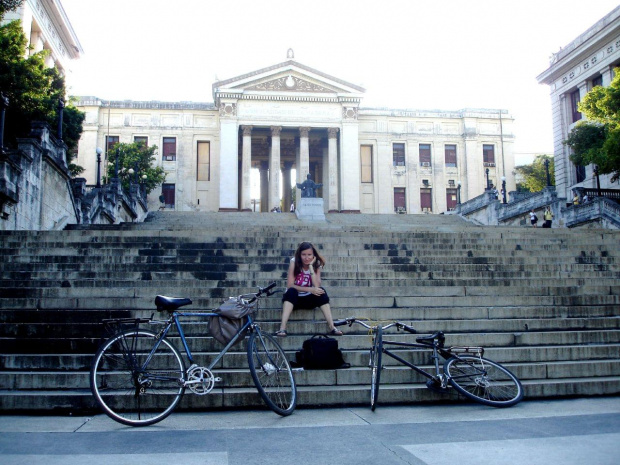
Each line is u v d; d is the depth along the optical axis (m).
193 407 6.03
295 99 50.22
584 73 38.47
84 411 5.87
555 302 9.36
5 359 6.78
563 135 40.66
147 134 51.38
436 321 8.29
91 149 49.84
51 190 17.39
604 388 6.74
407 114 54.44
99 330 7.59
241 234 13.61
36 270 10.64
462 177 54.28
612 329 8.61
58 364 6.80
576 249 13.66
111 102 51.28
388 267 11.66
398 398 6.39
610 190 26.50
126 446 4.54
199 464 4.06
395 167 53.75
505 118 55.22
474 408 6.12
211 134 52.09
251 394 6.11
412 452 4.35
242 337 6.03
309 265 7.64
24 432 5.00
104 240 12.70
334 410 6.09
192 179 51.16
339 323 6.65
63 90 25.52
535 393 6.55
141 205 31.22
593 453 4.22
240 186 55.22
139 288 9.25
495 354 7.42
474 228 18.52
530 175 59.62
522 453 4.26
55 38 40.72
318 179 59.50
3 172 13.76
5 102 14.36
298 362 6.81
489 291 9.92
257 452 4.39
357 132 50.94
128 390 6.00
